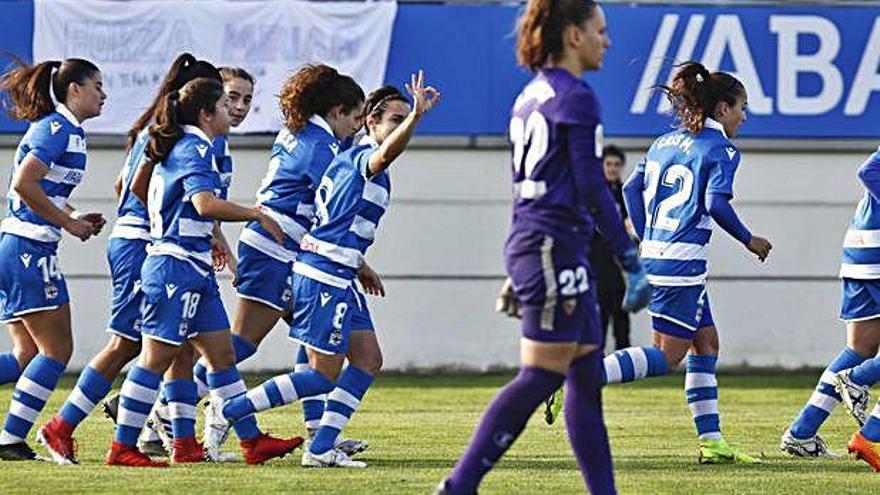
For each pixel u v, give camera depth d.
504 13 53.81
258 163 53.53
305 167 30.17
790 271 55.06
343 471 27.70
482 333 54.78
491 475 27.08
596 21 20.44
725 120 29.66
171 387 29.23
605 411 41.88
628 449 32.56
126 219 28.78
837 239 55.00
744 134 54.44
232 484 25.53
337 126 30.33
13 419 28.91
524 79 54.03
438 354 54.72
